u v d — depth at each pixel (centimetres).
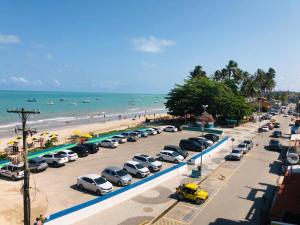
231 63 12675
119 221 2388
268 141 6481
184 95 8488
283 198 2208
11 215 2430
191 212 2636
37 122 10069
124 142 5606
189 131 7306
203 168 4084
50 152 4475
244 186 3381
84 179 3044
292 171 2820
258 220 2505
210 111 8175
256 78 15400
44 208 2586
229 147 5628
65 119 11269
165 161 4362
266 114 11944
